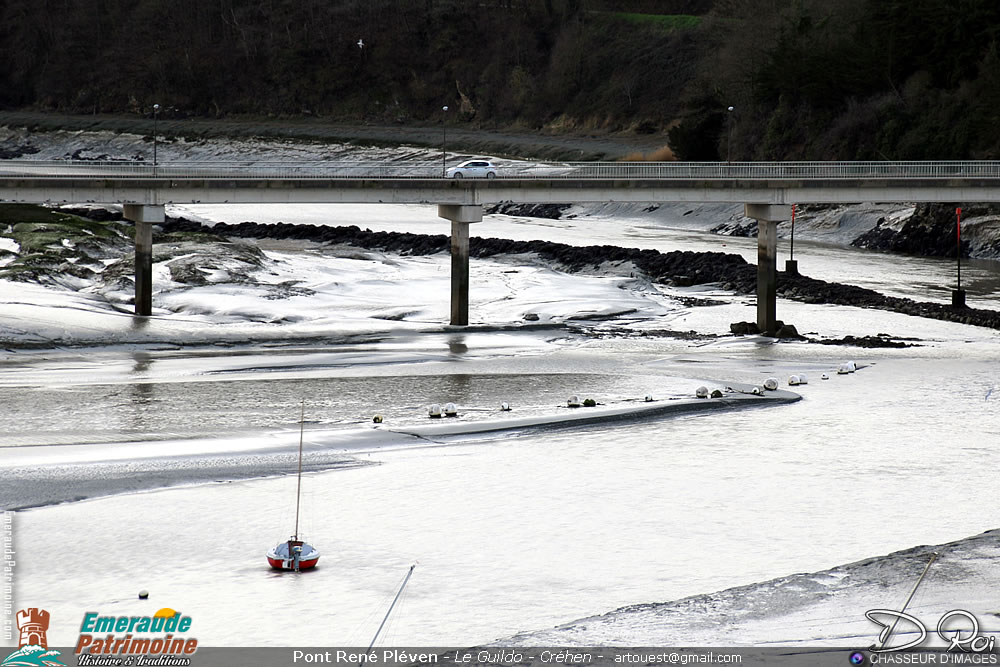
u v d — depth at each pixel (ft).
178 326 323.37
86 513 159.33
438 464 188.96
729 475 182.80
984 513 163.53
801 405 238.89
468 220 341.41
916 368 284.61
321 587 133.59
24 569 137.90
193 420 217.77
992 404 240.53
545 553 145.79
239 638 119.24
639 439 207.72
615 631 119.44
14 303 334.85
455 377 268.21
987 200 343.87
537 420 220.43
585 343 324.80
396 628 121.90
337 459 191.11
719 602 127.75
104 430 208.03
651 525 157.17
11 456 187.21
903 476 182.50
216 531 152.97
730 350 314.35
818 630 119.34
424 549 147.02
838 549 147.74
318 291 388.78
